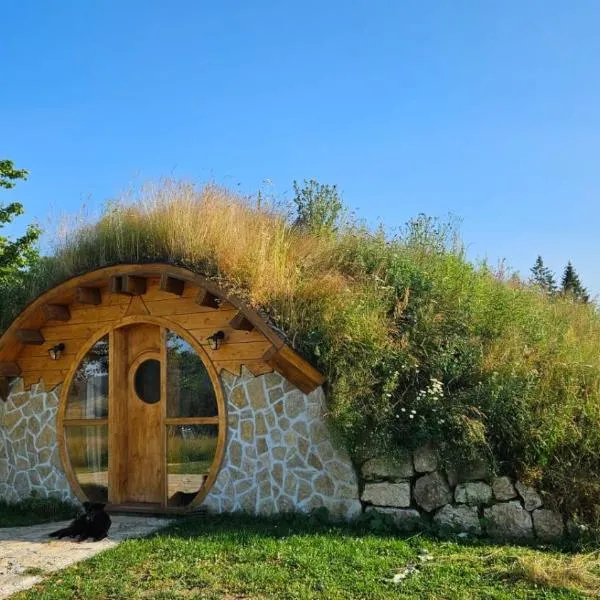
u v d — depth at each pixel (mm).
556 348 9547
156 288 10477
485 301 10352
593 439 8219
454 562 6984
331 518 8828
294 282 9609
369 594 6070
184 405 10156
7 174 15391
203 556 7270
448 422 8422
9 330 11203
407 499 8508
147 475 10508
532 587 6242
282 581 6422
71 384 11148
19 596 6324
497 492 8188
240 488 9516
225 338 9875
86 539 8289
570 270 31078
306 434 9180
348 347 9000
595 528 7688
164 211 11055
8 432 11742
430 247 12141
